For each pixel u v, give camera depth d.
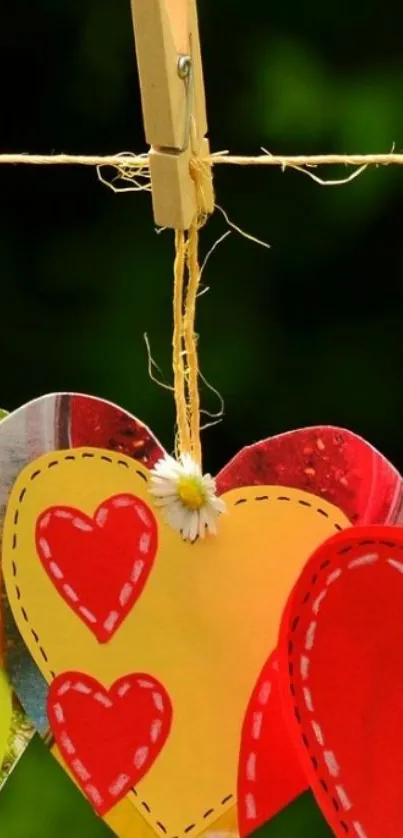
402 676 0.59
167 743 0.61
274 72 0.76
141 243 0.79
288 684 0.59
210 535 0.61
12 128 0.78
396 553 0.58
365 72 0.76
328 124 0.77
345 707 0.59
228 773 0.61
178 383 0.60
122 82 0.77
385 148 0.76
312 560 0.58
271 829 0.82
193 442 0.61
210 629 0.61
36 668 0.62
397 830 0.59
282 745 0.61
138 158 0.61
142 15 0.57
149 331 0.79
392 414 0.79
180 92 0.58
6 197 0.79
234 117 0.77
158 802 0.62
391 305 0.79
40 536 0.61
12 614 0.62
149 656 0.61
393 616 0.58
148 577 0.61
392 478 0.60
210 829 0.61
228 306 0.79
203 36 0.77
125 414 0.61
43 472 0.61
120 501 0.61
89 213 0.79
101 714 0.62
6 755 0.62
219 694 0.61
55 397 0.61
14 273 0.79
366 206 0.78
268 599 0.61
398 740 0.59
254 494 0.61
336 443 0.60
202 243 0.79
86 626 0.61
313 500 0.60
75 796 0.82
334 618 0.59
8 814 0.82
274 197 0.78
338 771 0.59
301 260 0.79
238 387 0.79
